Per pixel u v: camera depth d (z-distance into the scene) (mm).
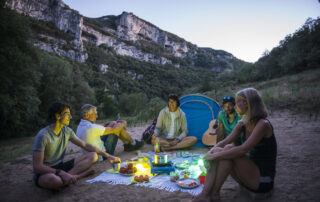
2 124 16703
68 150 5613
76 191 2467
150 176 2826
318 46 28125
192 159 3488
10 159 4977
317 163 2889
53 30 94562
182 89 115000
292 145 3939
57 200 2260
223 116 3715
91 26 126500
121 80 107188
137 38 170625
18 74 14477
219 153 1812
